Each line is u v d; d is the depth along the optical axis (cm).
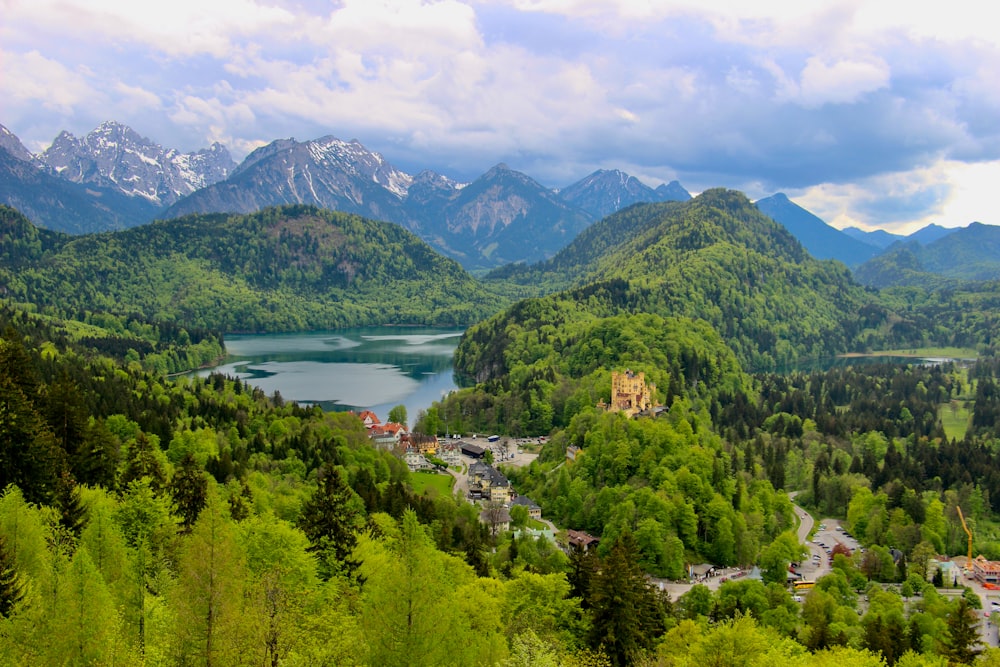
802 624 16738
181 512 12531
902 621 16675
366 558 12094
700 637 12106
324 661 7950
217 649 7406
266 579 8688
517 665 9169
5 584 7975
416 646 7756
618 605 11919
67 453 14525
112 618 7838
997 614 18012
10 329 16688
